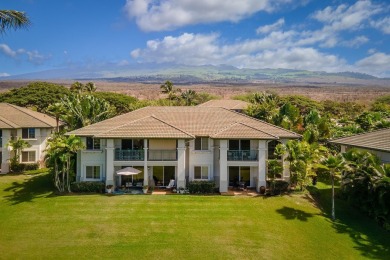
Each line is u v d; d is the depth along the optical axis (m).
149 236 26.39
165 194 36.12
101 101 55.53
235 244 25.25
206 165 38.06
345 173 33.75
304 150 36.19
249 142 38.06
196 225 28.38
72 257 23.19
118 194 36.06
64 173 37.62
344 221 29.73
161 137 36.19
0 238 25.95
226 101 79.00
